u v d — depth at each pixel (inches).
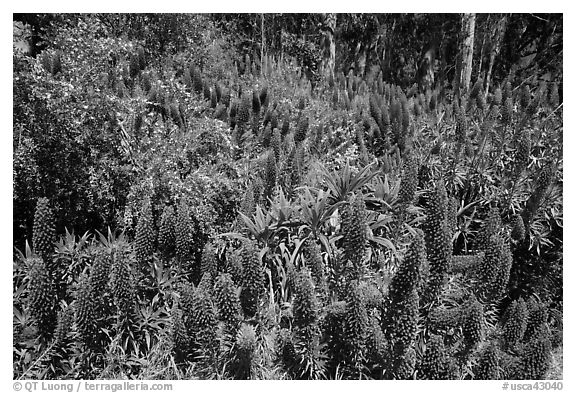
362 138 222.1
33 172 184.1
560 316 175.0
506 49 461.4
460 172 199.3
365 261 157.2
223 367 133.2
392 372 127.3
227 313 128.3
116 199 197.6
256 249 141.4
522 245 187.9
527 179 194.2
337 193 174.9
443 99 287.4
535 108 205.0
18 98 178.2
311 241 140.5
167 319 148.1
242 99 241.6
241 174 201.3
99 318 133.0
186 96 232.4
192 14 321.1
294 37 494.9
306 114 248.2
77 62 209.0
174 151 195.5
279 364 134.6
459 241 197.5
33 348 142.7
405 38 567.5
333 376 133.1
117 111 194.7
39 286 132.6
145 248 148.9
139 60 245.3
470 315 126.3
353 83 370.9
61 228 195.9
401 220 165.6
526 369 132.8
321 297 137.6
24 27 243.3
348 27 575.8
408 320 122.3
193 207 177.6
